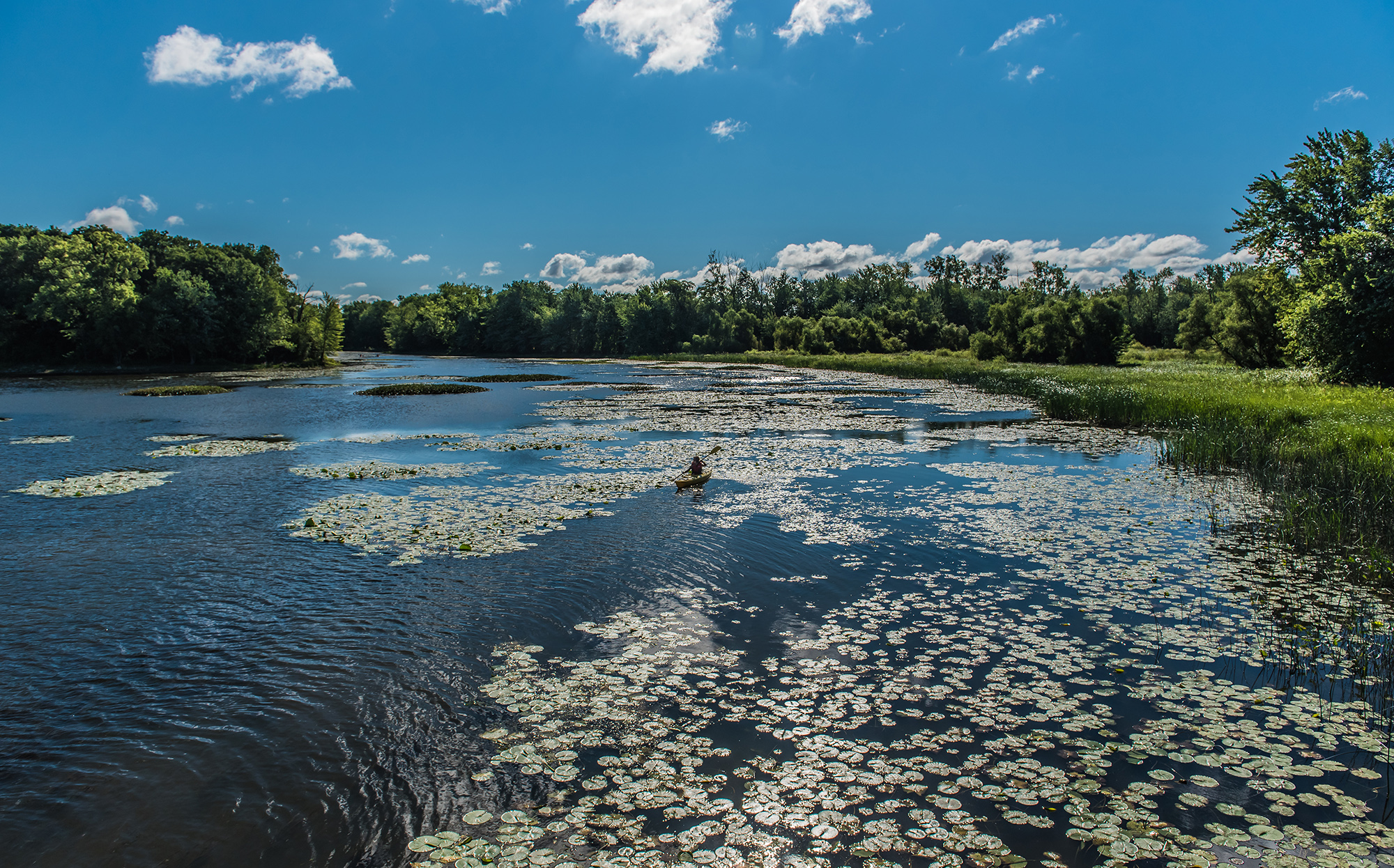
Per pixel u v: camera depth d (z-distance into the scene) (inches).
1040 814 249.4
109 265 3061.0
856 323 4475.9
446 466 890.1
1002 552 540.7
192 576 494.9
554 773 277.9
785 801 259.0
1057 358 3193.9
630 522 622.5
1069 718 312.3
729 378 2723.9
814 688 340.5
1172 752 285.7
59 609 441.4
